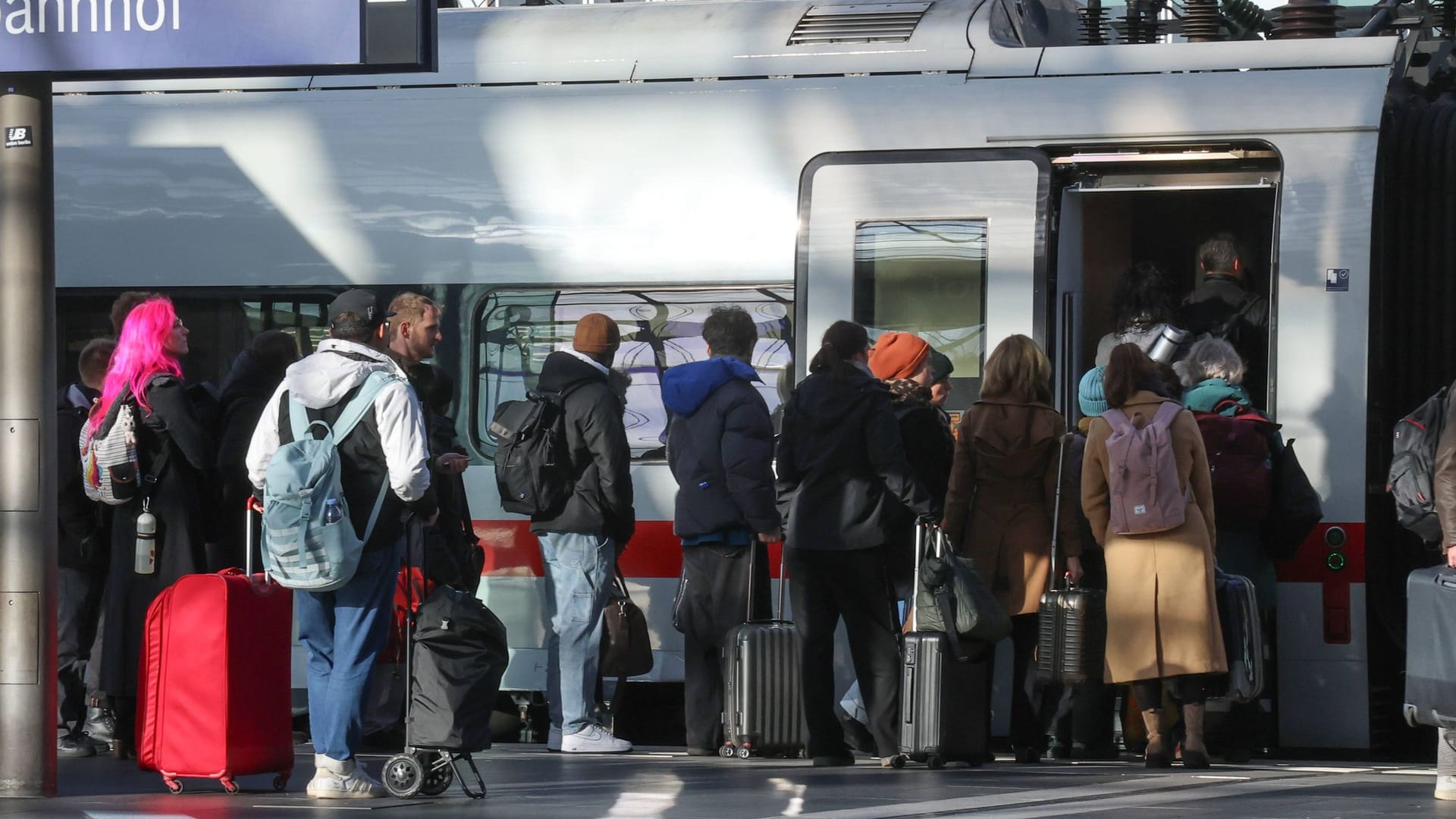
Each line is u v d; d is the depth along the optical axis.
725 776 11.84
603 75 14.88
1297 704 13.44
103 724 13.55
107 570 13.34
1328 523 13.38
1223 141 13.75
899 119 14.30
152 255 15.55
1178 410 12.27
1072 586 12.79
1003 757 13.73
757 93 14.59
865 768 12.38
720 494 13.16
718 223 14.52
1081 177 14.30
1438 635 10.49
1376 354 13.63
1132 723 13.70
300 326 15.28
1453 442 10.47
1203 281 14.52
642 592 14.58
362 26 10.09
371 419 10.39
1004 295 13.97
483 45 15.20
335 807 10.19
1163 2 17.97
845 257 14.25
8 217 10.41
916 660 12.15
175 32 10.20
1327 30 17.95
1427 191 14.49
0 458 10.44
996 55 14.29
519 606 14.73
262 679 11.09
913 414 12.81
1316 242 13.52
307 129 15.34
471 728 10.52
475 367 14.93
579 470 13.30
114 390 12.45
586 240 14.75
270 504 10.20
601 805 10.31
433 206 15.06
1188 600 12.13
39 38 10.26
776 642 12.96
